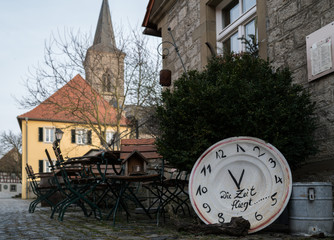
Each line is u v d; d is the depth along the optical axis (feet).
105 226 14.94
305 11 16.02
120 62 55.72
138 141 19.77
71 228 14.69
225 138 13.73
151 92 45.70
